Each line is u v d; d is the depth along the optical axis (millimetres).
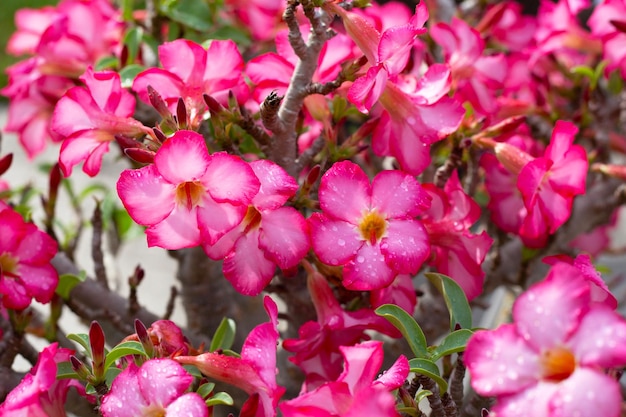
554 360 652
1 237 796
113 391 700
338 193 755
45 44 961
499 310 1305
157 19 1005
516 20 1060
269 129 786
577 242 1199
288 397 925
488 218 977
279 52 823
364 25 760
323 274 811
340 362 789
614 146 1049
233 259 751
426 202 762
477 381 658
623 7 949
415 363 736
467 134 856
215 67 798
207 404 724
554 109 1038
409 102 792
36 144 1018
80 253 1514
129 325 937
